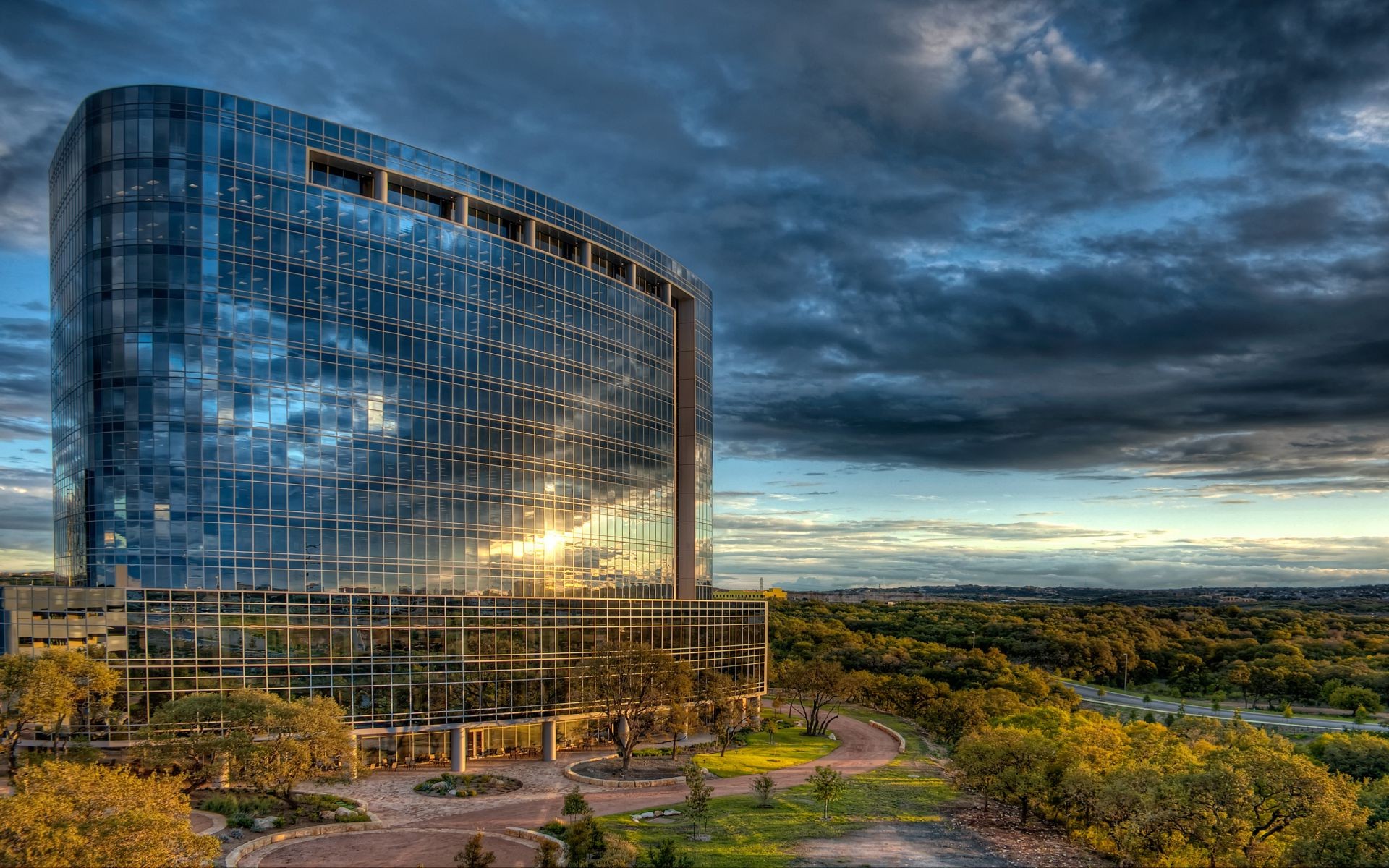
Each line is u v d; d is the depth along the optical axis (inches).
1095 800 2576.3
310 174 3905.0
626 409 5123.0
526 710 3959.2
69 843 1519.4
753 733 4901.6
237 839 2448.3
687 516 5610.2
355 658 3558.1
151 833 1632.6
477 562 4197.8
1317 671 6811.0
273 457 3627.0
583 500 4753.9
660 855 2191.2
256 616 3388.3
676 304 5772.6
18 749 3186.5
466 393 4252.0
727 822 2773.1
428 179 4247.0
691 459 5654.5
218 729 2938.0
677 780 3459.6
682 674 3777.1
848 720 5556.1
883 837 2664.9
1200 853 2346.2
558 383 4685.0
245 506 3538.4
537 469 4517.7
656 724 4365.2
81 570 3442.4
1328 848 2112.5
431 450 4089.6
